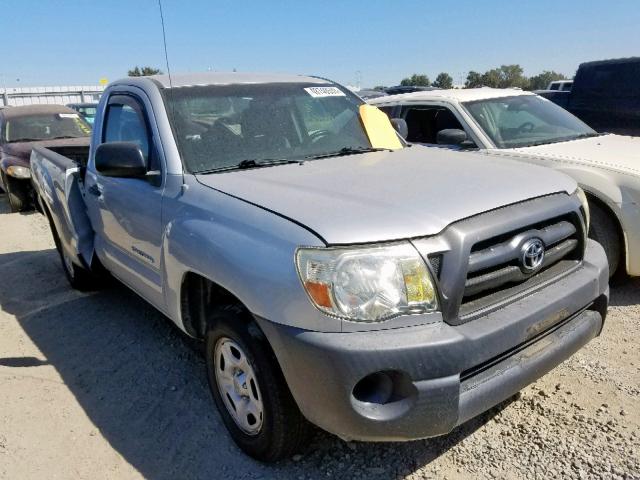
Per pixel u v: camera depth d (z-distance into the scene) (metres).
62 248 5.44
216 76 3.91
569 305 2.63
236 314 2.60
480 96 6.02
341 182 2.83
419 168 3.09
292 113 3.75
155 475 2.76
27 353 4.17
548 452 2.72
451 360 2.20
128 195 3.57
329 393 2.21
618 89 8.09
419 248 2.26
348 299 2.19
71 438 3.09
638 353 3.61
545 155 4.96
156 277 3.41
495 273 2.43
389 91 22.38
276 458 2.69
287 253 2.29
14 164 9.24
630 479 2.52
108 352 4.10
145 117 3.54
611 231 4.46
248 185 2.87
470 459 2.72
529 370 2.48
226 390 2.88
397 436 2.24
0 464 2.90
